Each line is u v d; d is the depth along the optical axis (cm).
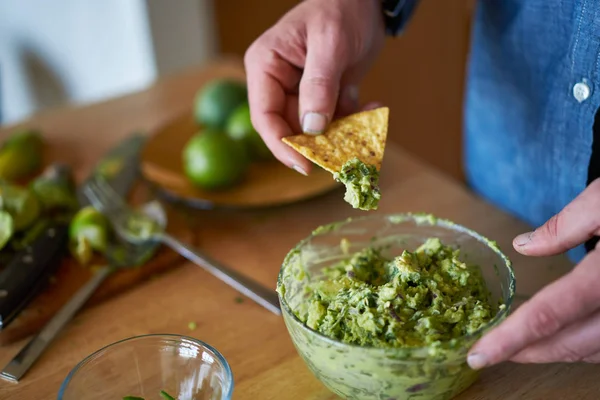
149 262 110
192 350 80
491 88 124
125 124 159
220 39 251
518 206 127
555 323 65
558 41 104
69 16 240
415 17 261
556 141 109
